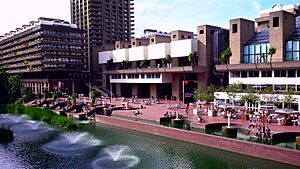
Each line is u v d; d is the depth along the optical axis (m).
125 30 179.88
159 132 50.88
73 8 176.00
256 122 50.12
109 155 40.50
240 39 76.31
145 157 39.31
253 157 37.25
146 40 124.88
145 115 63.12
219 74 89.62
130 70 110.75
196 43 93.25
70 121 61.53
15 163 37.66
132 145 45.62
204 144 43.34
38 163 37.59
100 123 65.75
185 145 44.81
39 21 145.62
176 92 100.06
